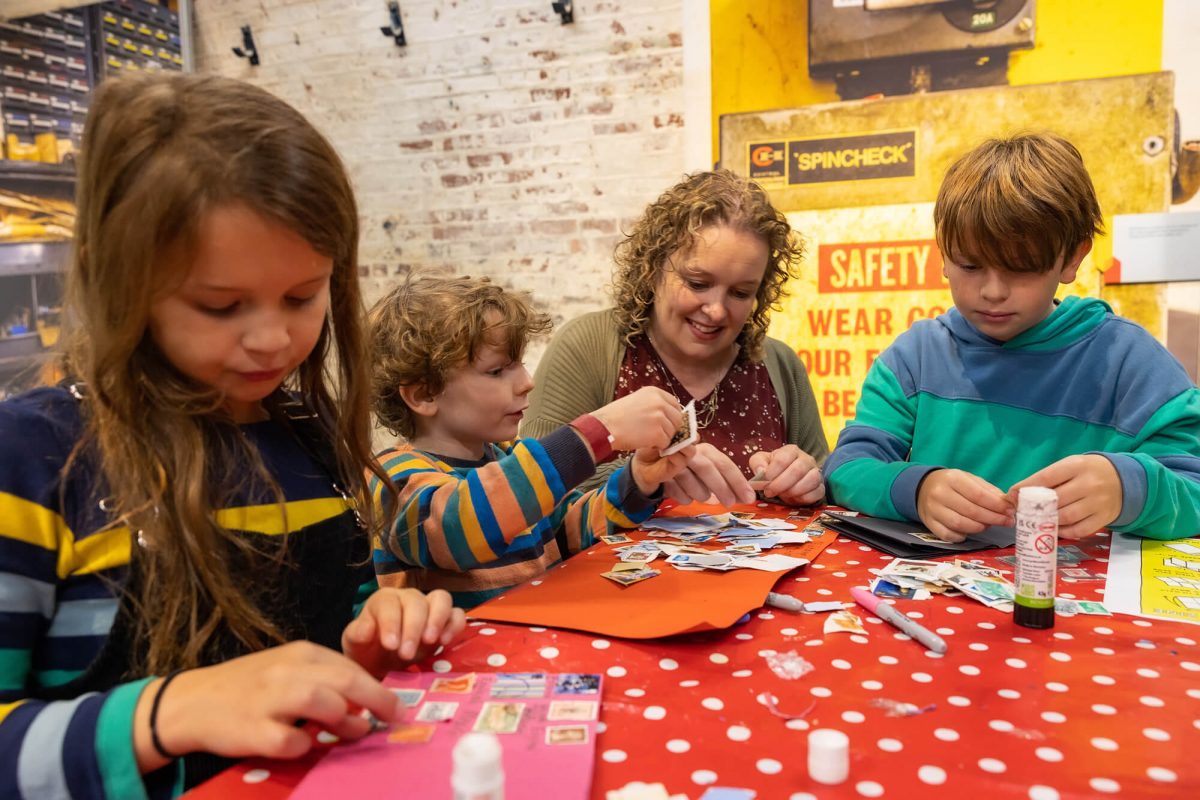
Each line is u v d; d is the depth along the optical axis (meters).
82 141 0.68
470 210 3.38
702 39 2.95
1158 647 0.70
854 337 2.91
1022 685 0.63
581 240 3.23
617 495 1.15
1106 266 2.65
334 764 0.52
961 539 1.01
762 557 0.95
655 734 0.56
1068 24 2.58
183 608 0.71
